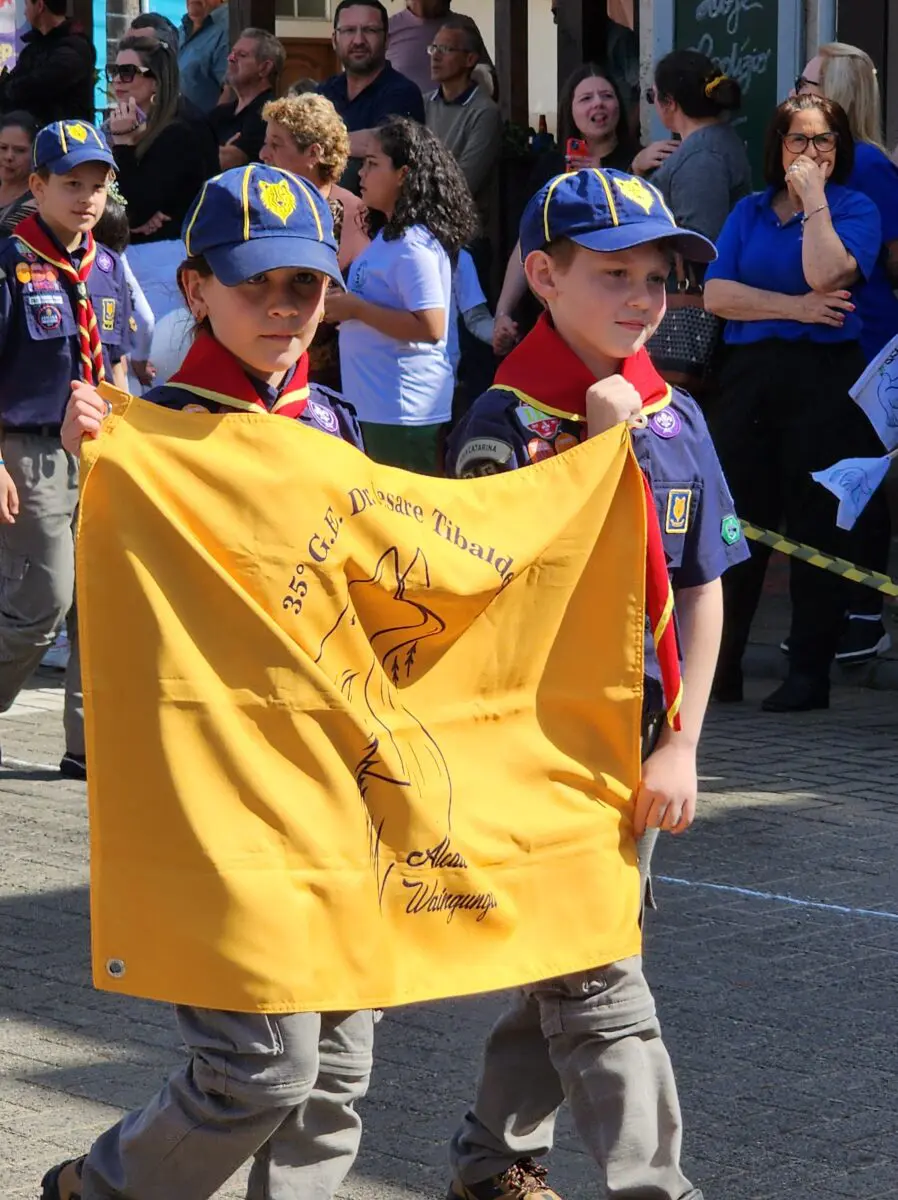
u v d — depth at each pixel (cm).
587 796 459
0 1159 553
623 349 467
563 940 450
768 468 1222
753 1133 574
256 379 446
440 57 1600
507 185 1670
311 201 443
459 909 438
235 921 406
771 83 1602
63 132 979
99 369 990
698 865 870
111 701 411
